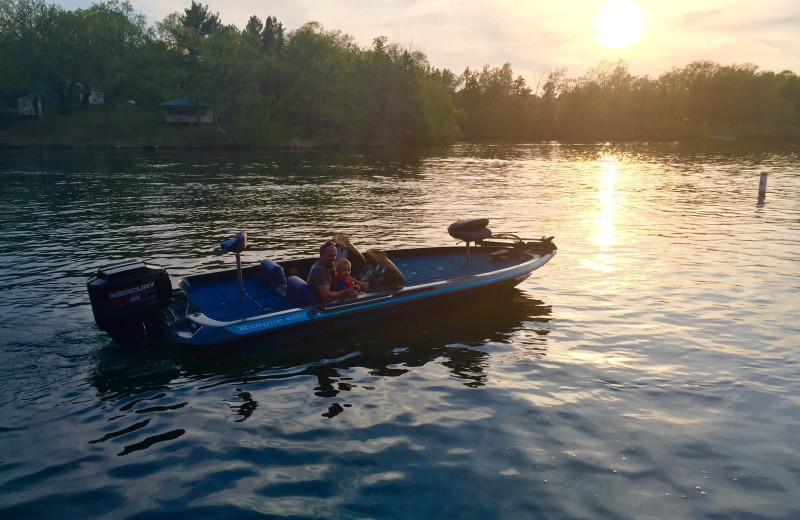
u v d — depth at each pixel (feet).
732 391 21.76
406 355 25.40
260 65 268.82
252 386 22.33
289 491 15.71
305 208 70.18
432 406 20.70
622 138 394.93
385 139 284.82
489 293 31.55
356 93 279.28
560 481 16.19
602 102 416.46
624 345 26.37
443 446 18.01
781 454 17.60
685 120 417.28
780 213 66.28
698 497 15.52
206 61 256.52
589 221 60.80
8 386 21.75
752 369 23.72
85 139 229.66
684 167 145.28
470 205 73.56
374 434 18.74
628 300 32.99
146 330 24.79
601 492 15.70
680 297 33.53
